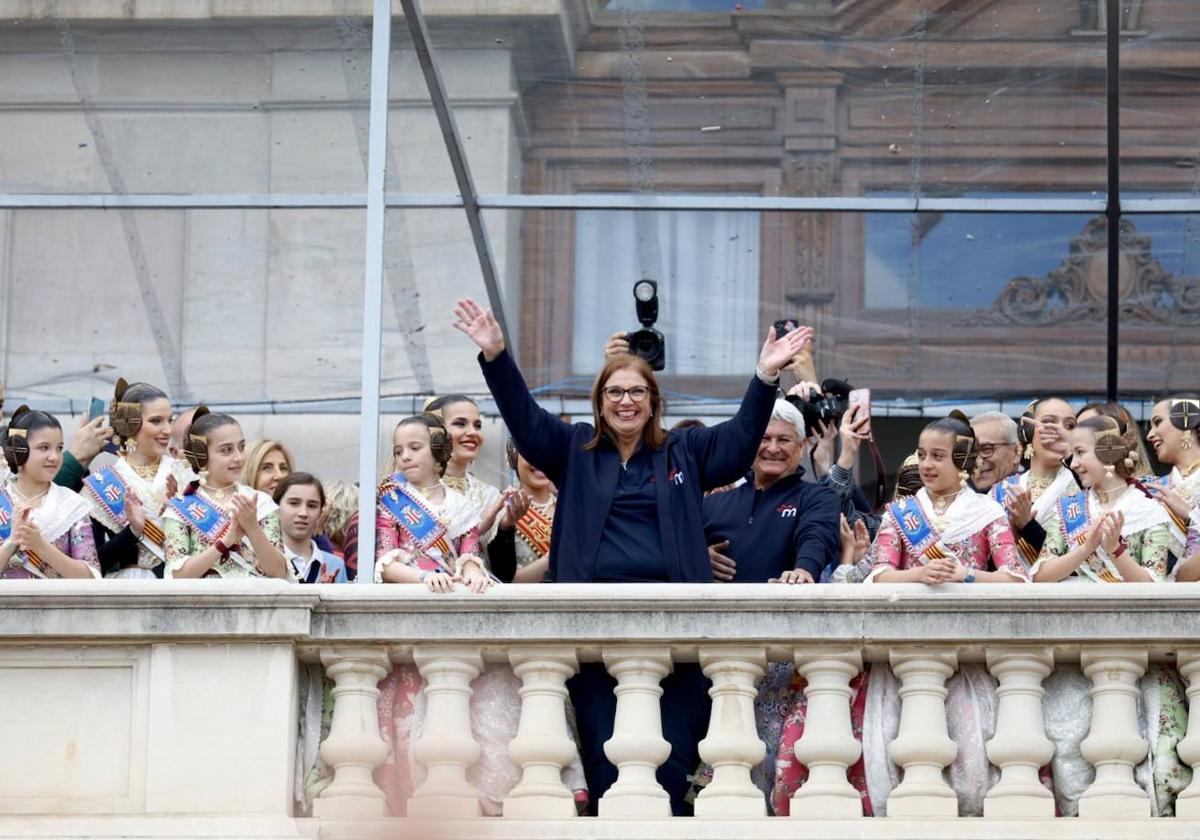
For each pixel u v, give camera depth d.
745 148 42.75
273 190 43.09
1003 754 28.45
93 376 44.00
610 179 42.94
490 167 42.41
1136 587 28.42
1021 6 40.47
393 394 44.25
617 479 30.16
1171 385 43.97
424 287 43.66
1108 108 41.78
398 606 28.77
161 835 27.72
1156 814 28.50
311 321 44.00
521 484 34.72
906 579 29.14
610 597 28.66
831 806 28.22
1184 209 42.72
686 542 29.86
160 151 42.81
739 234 43.88
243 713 28.50
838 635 28.58
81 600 28.64
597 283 43.81
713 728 28.66
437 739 28.58
